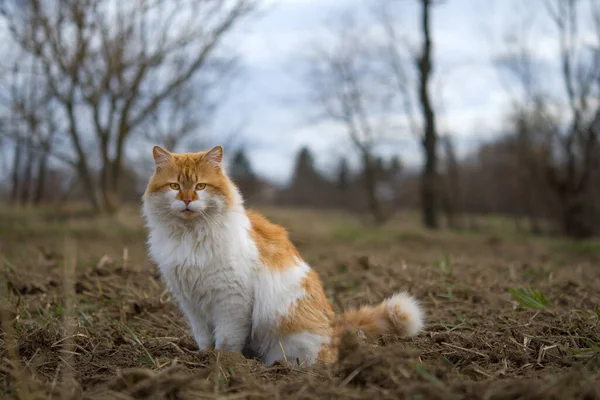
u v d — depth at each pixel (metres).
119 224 3.71
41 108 4.12
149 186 1.25
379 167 7.50
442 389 0.94
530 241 4.05
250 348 1.28
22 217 4.07
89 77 3.74
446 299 1.70
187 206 1.17
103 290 1.71
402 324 1.27
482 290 1.73
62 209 4.58
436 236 4.20
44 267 1.99
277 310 1.21
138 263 2.17
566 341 1.23
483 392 0.93
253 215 1.34
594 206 4.66
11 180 6.00
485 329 1.37
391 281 1.88
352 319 1.27
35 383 1.01
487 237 4.23
